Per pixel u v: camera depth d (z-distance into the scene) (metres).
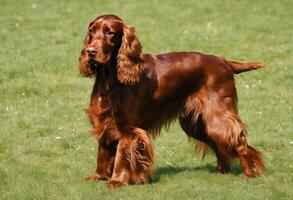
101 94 10.96
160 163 12.95
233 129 11.48
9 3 31.39
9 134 14.80
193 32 26.48
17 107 17.25
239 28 26.91
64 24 27.97
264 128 15.40
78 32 26.72
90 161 12.92
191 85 11.61
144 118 11.23
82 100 18.06
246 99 18.05
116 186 10.92
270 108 17.08
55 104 17.62
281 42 24.64
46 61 22.23
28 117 16.25
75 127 15.56
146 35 26.06
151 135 11.70
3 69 21.06
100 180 11.47
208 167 12.62
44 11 30.14
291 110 16.86
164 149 13.80
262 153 13.34
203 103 11.58
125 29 10.81
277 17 28.34
